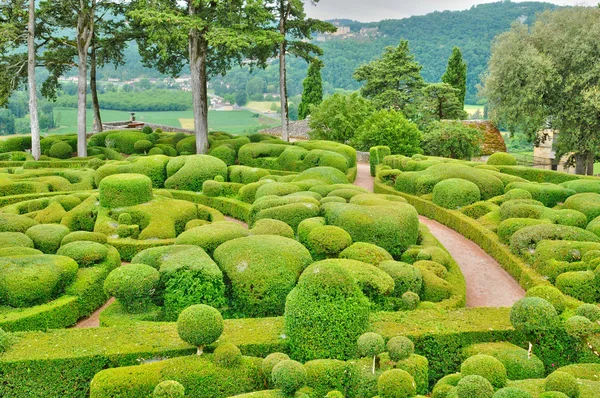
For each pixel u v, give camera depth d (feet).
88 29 112.57
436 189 73.05
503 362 32.14
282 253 44.19
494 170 85.10
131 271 41.01
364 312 33.37
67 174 85.92
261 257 43.65
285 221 56.13
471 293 48.57
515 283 50.67
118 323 39.45
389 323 36.14
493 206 66.44
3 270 42.37
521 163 135.54
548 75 103.71
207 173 84.69
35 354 31.99
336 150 105.19
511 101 111.45
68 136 126.62
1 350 32.27
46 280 42.24
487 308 39.14
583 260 45.93
